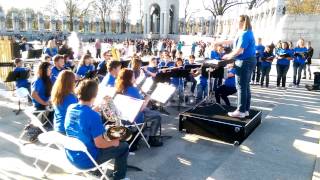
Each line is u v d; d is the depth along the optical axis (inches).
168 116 291.7
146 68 346.0
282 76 449.4
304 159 187.6
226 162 184.1
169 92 227.8
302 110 306.5
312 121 267.1
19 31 1643.7
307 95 388.2
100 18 2117.4
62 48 480.7
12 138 224.8
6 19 1688.0
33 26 1770.4
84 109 133.9
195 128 233.5
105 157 140.0
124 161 149.3
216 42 392.2
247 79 223.5
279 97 381.4
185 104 341.7
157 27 2065.7
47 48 495.2
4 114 288.0
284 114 290.4
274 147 206.2
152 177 168.1
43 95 231.1
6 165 181.3
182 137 230.5
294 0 1464.1
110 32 2143.2
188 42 1690.5
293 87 453.4
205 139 226.5
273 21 926.4
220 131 221.8
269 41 931.3
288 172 170.9
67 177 168.4
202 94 348.8
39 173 172.6
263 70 455.5
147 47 1139.3
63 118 163.9
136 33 2188.7
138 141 207.3
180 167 180.9
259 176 166.2
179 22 2102.6
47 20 1852.9
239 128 212.8
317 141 217.9
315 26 849.5
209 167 181.3
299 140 219.5
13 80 308.2
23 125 256.5
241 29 219.1
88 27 2042.3
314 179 161.2
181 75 307.6
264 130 240.8
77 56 558.6
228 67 299.6
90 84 134.0
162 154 199.2
